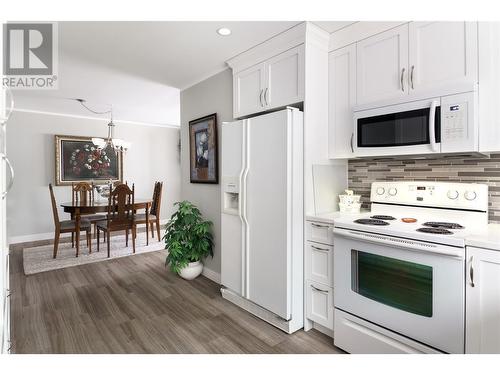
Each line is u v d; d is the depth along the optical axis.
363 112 2.00
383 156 2.01
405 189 2.08
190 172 3.51
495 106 1.50
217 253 3.12
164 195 6.75
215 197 3.13
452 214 1.85
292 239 2.11
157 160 6.60
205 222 3.11
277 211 2.13
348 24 2.11
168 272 3.44
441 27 1.68
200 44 2.44
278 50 2.33
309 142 2.18
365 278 1.76
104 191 4.77
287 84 2.27
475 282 1.35
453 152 1.60
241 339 2.04
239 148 2.47
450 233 1.50
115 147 4.89
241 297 2.52
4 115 1.08
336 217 2.06
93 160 5.62
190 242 3.10
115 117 5.66
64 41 2.38
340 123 2.23
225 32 2.23
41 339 2.02
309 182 2.19
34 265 3.66
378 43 1.98
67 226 4.16
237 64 2.71
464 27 1.59
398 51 1.87
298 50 2.18
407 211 2.07
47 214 5.18
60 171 5.25
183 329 2.17
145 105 4.64
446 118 1.61
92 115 5.43
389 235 1.62
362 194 2.43
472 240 1.35
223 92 3.00
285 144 2.06
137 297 2.73
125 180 6.09
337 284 1.92
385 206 2.19
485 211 1.72
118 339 2.03
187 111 3.61
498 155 1.72
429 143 1.68
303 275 2.20
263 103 2.46
